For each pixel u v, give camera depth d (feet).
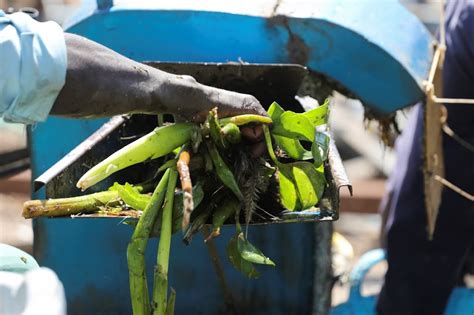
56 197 5.24
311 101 6.63
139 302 4.99
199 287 6.89
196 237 6.73
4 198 14.29
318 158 5.26
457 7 9.01
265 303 6.91
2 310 3.52
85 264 6.91
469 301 9.57
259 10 7.01
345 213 14.55
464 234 9.34
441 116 8.21
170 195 4.98
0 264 5.22
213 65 6.22
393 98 7.40
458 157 9.11
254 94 6.37
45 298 3.49
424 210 9.30
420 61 7.47
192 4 7.00
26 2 15.46
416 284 9.55
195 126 5.19
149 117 6.35
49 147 7.06
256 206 5.36
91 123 6.95
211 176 5.29
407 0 16.67
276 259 6.82
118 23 7.00
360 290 9.61
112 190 5.32
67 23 7.30
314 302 6.89
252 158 5.42
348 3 7.29
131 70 4.81
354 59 7.20
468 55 8.81
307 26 7.01
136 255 4.95
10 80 4.34
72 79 4.55
